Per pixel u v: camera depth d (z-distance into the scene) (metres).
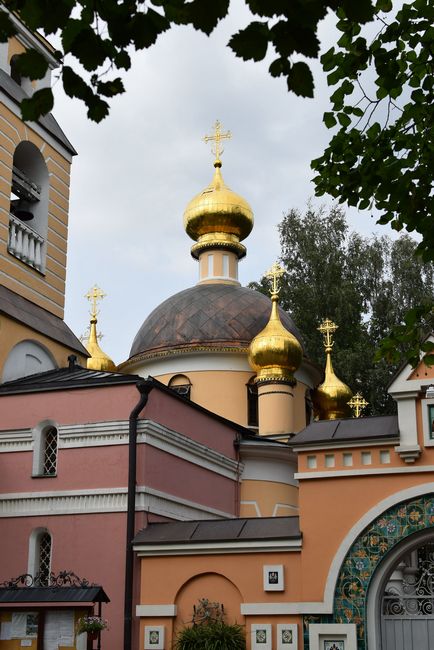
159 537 19.42
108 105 8.16
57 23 7.66
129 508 20.00
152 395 21.33
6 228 24.89
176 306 34.66
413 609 17.38
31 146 26.73
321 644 17.52
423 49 12.96
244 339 33.25
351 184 13.63
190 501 22.59
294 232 47.97
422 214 13.02
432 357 13.94
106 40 7.85
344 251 47.78
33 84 27.39
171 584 18.89
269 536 18.31
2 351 23.59
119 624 19.23
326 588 17.66
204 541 18.77
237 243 37.00
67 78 7.99
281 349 31.62
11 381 23.56
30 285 25.69
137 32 7.77
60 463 21.11
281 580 18.02
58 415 21.52
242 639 17.84
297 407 33.53
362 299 46.84
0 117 25.17
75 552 20.28
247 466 27.41
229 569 18.52
